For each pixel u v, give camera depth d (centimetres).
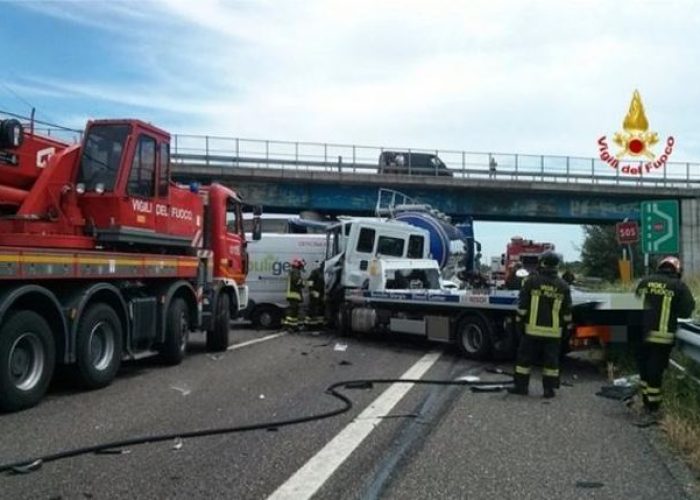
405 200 3072
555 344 955
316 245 2127
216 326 1434
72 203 1023
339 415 816
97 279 970
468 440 710
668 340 823
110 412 818
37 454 641
